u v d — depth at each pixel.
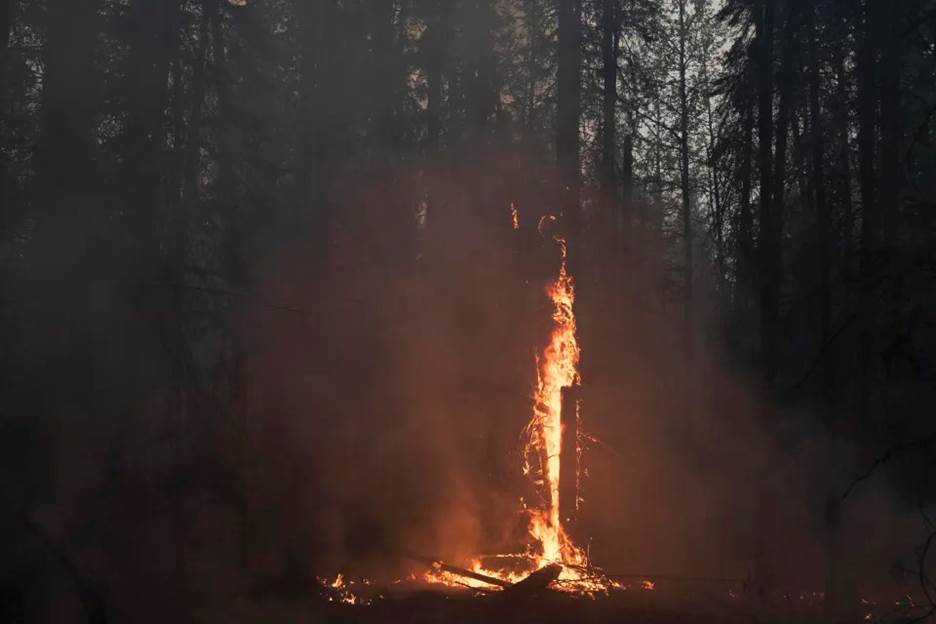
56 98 12.29
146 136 12.93
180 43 13.72
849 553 11.23
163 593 10.90
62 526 10.81
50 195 12.19
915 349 8.03
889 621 10.44
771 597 12.47
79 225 12.28
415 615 11.77
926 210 7.97
